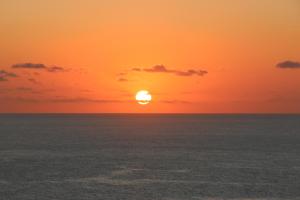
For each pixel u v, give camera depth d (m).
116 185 38.88
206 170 47.47
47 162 54.09
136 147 73.88
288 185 39.00
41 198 33.75
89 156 60.62
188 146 75.62
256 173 45.50
